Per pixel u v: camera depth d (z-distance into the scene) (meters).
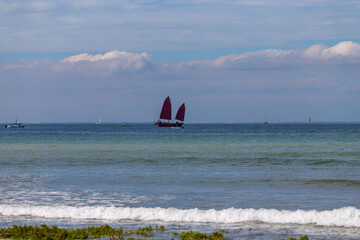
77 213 32.81
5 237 26.47
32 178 52.88
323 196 40.53
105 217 32.22
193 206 36.00
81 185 47.41
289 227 29.14
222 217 31.28
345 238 26.22
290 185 47.31
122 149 105.94
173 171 60.34
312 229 28.56
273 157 82.12
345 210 31.28
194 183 48.84
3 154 89.19
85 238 26.31
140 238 26.16
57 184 48.03
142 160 76.31
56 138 176.25
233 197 40.03
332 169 62.72
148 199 39.03
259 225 29.73
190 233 26.73
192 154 89.94
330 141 147.50
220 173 57.94
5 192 42.75
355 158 79.50
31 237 26.30
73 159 78.19
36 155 86.69
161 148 110.19
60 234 26.64
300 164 69.62
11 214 33.34
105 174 56.84
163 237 26.44
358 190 43.94
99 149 105.81
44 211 33.34
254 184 48.12
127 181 50.38
